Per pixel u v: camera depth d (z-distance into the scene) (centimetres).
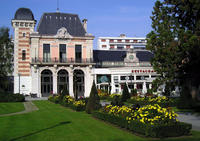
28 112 2264
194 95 1266
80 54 5081
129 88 5153
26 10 5056
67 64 4866
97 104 1994
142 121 1076
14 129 1329
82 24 5275
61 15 5219
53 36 4881
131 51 5559
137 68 5216
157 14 1872
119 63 5512
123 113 1305
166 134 1029
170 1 1809
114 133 1147
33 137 1114
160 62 1827
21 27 4991
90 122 1509
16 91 4850
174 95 3306
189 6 1692
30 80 4941
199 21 1662
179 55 1695
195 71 1555
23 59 4956
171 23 1777
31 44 4772
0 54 4281
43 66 4781
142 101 2752
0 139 1091
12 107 2775
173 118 1099
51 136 1124
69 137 1095
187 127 1062
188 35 1633
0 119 1778
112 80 5147
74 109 2270
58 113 2067
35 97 4544
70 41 5003
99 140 1020
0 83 4284
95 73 5084
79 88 5003
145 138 1023
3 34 4425
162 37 1727
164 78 1820
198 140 965
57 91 4828
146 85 5200
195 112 1873
